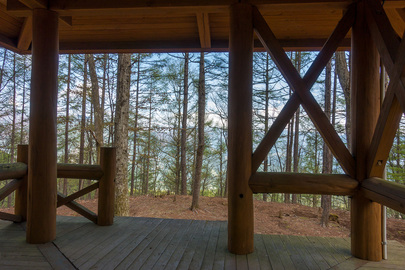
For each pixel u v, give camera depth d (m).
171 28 3.16
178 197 9.05
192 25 3.09
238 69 2.22
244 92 2.21
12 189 2.87
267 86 12.16
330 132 2.17
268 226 5.76
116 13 2.44
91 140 13.16
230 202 2.25
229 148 2.29
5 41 3.28
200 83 7.50
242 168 2.21
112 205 2.99
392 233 4.87
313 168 13.96
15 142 13.95
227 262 2.04
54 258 2.06
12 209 6.91
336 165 13.18
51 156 2.42
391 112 1.81
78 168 2.94
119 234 2.66
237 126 2.22
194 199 7.15
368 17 2.10
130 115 13.61
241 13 2.23
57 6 2.36
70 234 2.63
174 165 14.34
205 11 2.38
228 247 2.27
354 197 2.18
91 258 2.07
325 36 3.26
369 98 2.14
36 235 2.36
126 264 1.97
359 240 2.14
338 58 6.31
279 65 2.24
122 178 5.96
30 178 2.37
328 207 5.88
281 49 2.23
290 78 2.23
